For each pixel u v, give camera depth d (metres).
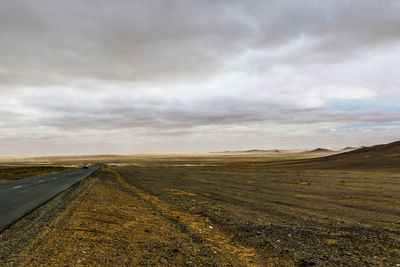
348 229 9.63
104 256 5.70
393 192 21.42
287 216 11.94
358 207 14.50
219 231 9.16
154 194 19.03
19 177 48.81
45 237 6.75
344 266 6.18
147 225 9.07
